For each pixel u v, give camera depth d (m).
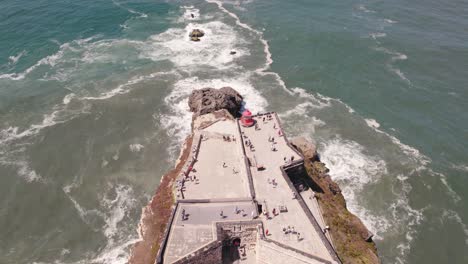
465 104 84.75
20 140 71.38
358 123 79.38
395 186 65.75
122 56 98.44
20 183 63.44
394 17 123.56
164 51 101.56
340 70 95.75
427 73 94.88
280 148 57.97
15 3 121.31
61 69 91.75
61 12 118.38
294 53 102.56
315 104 84.38
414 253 55.84
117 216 58.97
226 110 73.75
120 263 52.25
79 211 59.56
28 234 56.09
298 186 56.31
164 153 70.44
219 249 43.84
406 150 73.00
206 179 53.19
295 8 128.88
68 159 68.25
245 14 124.44
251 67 96.38
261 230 44.81
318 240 44.25
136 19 118.44
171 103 82.62
